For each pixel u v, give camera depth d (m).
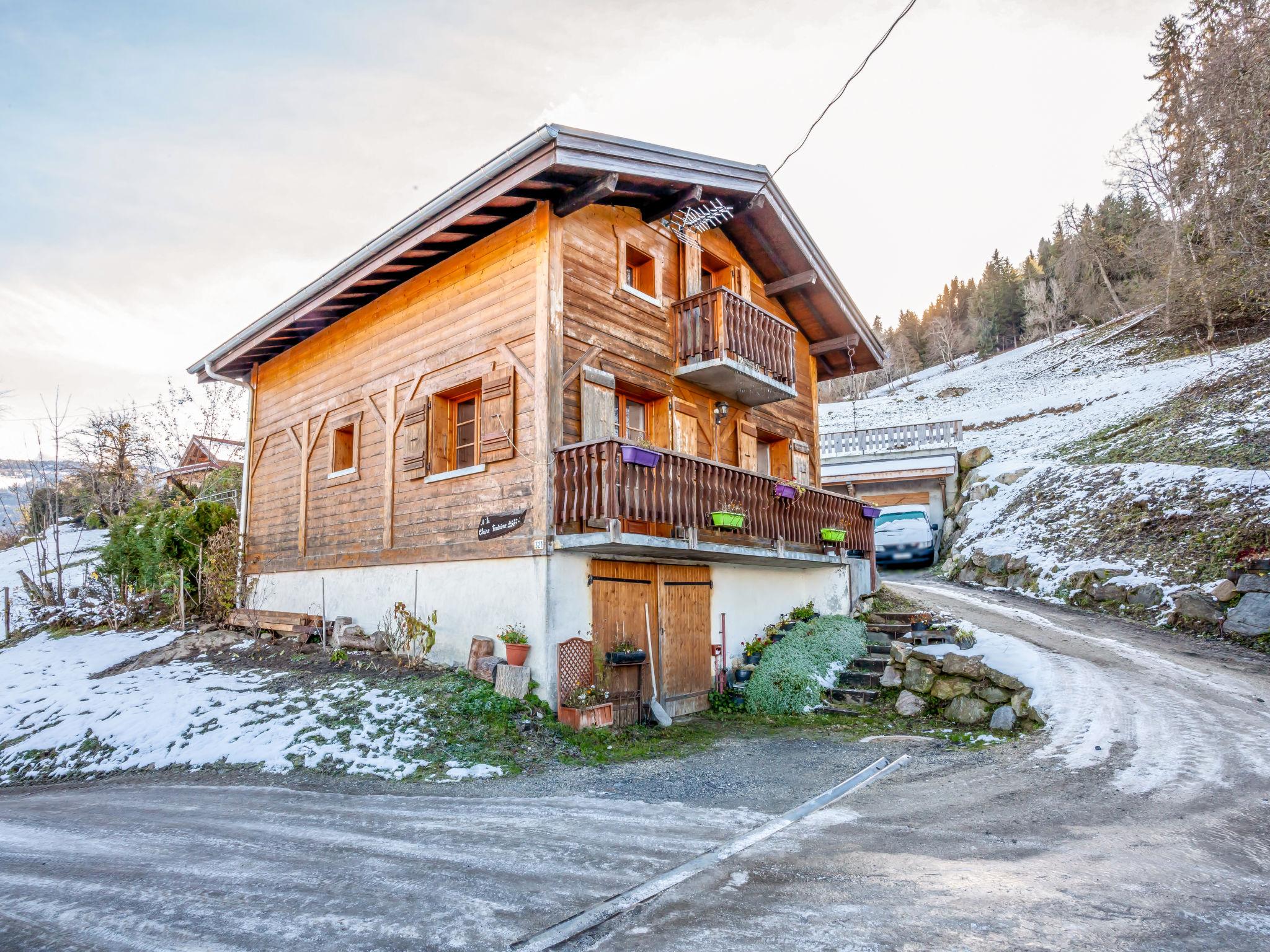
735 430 12.30
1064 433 24.92
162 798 6.41
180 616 13.43
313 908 3.81
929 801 5.59
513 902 3.82
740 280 12.80
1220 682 8.45
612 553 9.16
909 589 15.90
